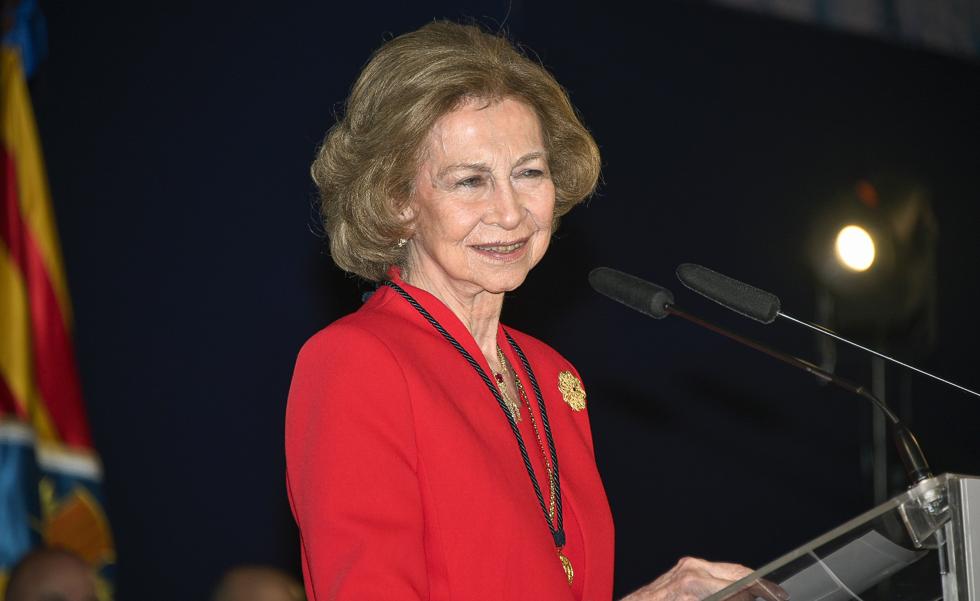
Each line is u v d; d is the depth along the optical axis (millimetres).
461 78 7203
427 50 7324
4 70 16641
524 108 7414
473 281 7352
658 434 21766
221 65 18359
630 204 21328
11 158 16500
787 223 22734
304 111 18859
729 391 22266
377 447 6652
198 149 18203
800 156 23016
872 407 23109
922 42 24750
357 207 7414
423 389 6914
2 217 16438
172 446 18062
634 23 21641
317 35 18953
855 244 22281
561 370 8391
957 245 24734
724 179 22234
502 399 7414
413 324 7375
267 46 18656
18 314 16297
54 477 16266
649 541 21625
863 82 23891
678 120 21891
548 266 20656
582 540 7523
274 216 18719
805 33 23406
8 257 16375
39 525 16062
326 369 6918
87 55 17484
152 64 17906
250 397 18578
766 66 22859
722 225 22125
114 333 17672
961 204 24812
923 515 5754
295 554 18703
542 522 7074
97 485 16453
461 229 7219
